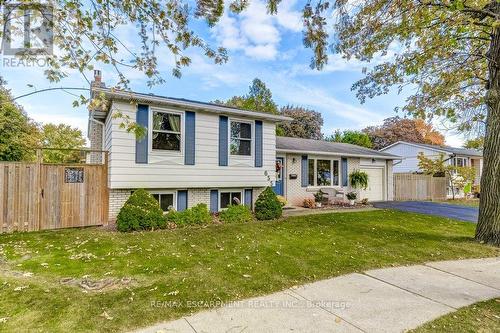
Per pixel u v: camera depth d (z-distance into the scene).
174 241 6.69
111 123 8.54
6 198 7.38
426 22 6.12
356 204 14.59
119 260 5.21
